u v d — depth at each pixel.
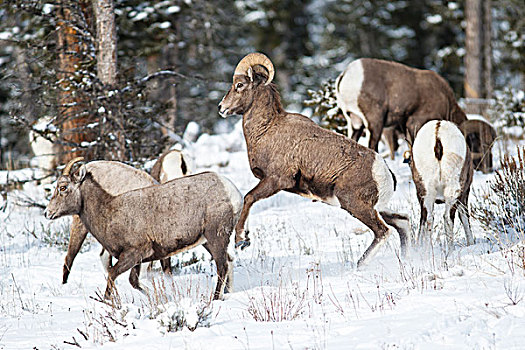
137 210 24.70
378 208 28.95
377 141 42.56
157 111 50.22
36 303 26.39
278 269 30.14
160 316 20.94
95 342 20.53
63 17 52.72
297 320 21.09
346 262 30.25
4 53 71.44
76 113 46.34
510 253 25.34
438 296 21.45
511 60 111.56
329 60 129.25
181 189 24.86
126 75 50.09
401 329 18.72
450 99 44.41
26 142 73.75
